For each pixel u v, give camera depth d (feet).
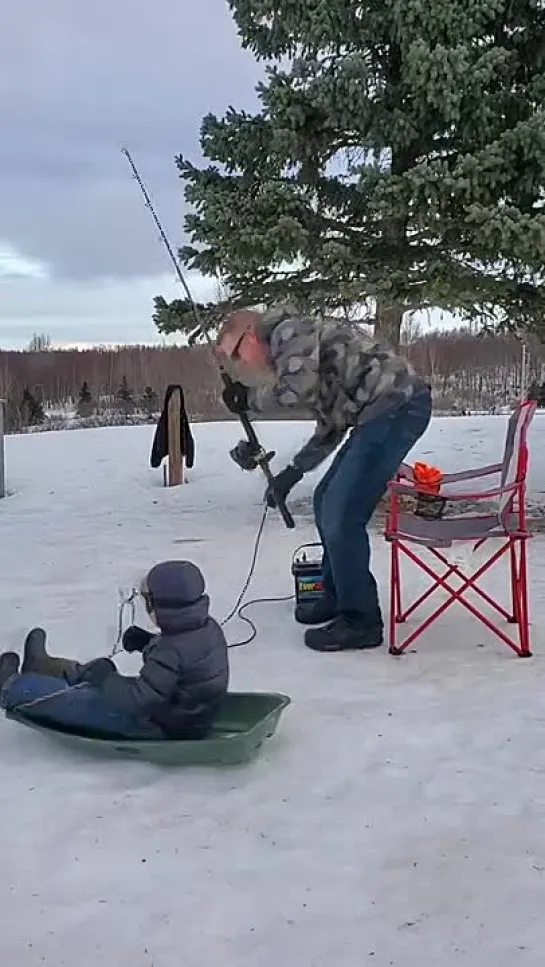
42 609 17.19
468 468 36.19
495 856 8.68
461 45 23.32
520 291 26.30
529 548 22.04
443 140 25.20
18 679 11.23
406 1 23.34
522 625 14.25
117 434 51.26
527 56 25.32
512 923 7.66
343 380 14.15
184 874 8.44
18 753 10.96
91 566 21.15
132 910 7.90
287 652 14.51
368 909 7.88
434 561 20.72
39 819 9.44
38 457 43.52
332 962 7.21
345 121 24.62
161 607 10.55
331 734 11.44
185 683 10.61
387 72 25.68
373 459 14.11
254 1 25.55
